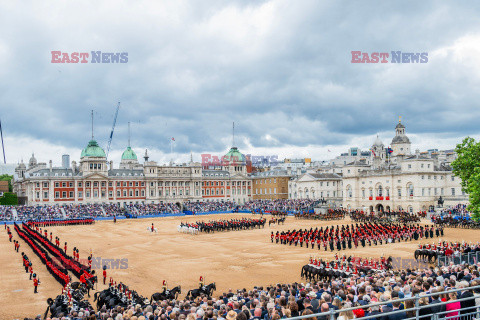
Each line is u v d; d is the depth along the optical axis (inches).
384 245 2851.9
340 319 590.2
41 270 2194.9
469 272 1120.8
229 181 7726.4
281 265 2235.5
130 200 6688.0
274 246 2947.8
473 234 3292.3
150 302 1403.8
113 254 2701.8
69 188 6161.4
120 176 6594.5
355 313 682.2
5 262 2412.6
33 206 5546.3
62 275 1855.3
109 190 6510.8
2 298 1653.5
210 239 3410.4
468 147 3174.2
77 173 6427.2
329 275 1706.4
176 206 6540.4
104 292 1520.7
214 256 2564.0
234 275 2020.2
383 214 4739.2
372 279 1186.6
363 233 2856.8
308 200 6323.8
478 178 2790.4
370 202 5639.8
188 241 3299.7
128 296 1395.2
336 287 1101.7
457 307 687.1
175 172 7101.4
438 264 1814.7
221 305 891.4
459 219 3811.5
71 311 1157.7
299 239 2906.0
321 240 2950.3
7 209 5221.5
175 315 837.2
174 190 7096.5
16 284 1886.1
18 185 7396.7
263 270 2118.6
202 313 804.6
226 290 1742.1
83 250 2876.5
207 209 6604.3
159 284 1878.7
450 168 5221.5
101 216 5521.7
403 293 839.7
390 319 634.8
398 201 5221.5
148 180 6815.9
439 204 4889.3
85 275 1835.6
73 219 4972.9
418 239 3093.0
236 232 3882.9
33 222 4446.4
